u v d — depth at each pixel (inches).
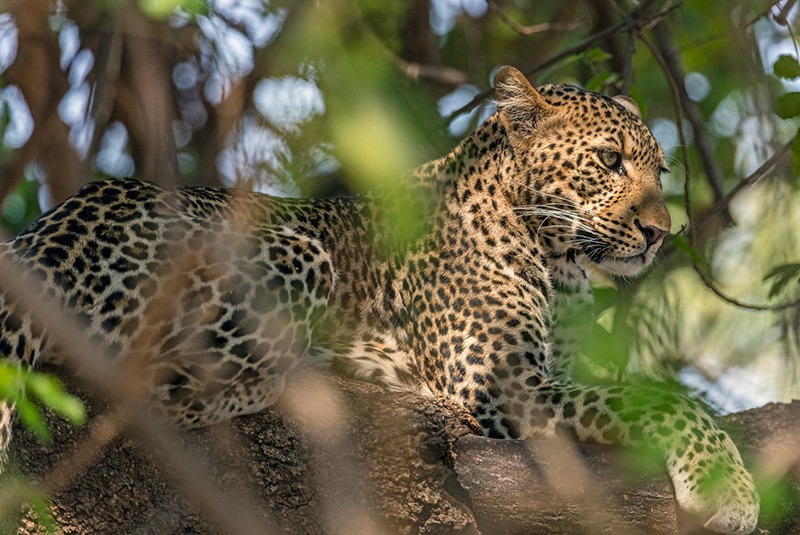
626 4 555.8
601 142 423.8
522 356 407.5
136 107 444.5
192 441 350.6
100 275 346.9
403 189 433.1
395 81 434.3
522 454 357.1
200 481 227.6
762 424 416.8
